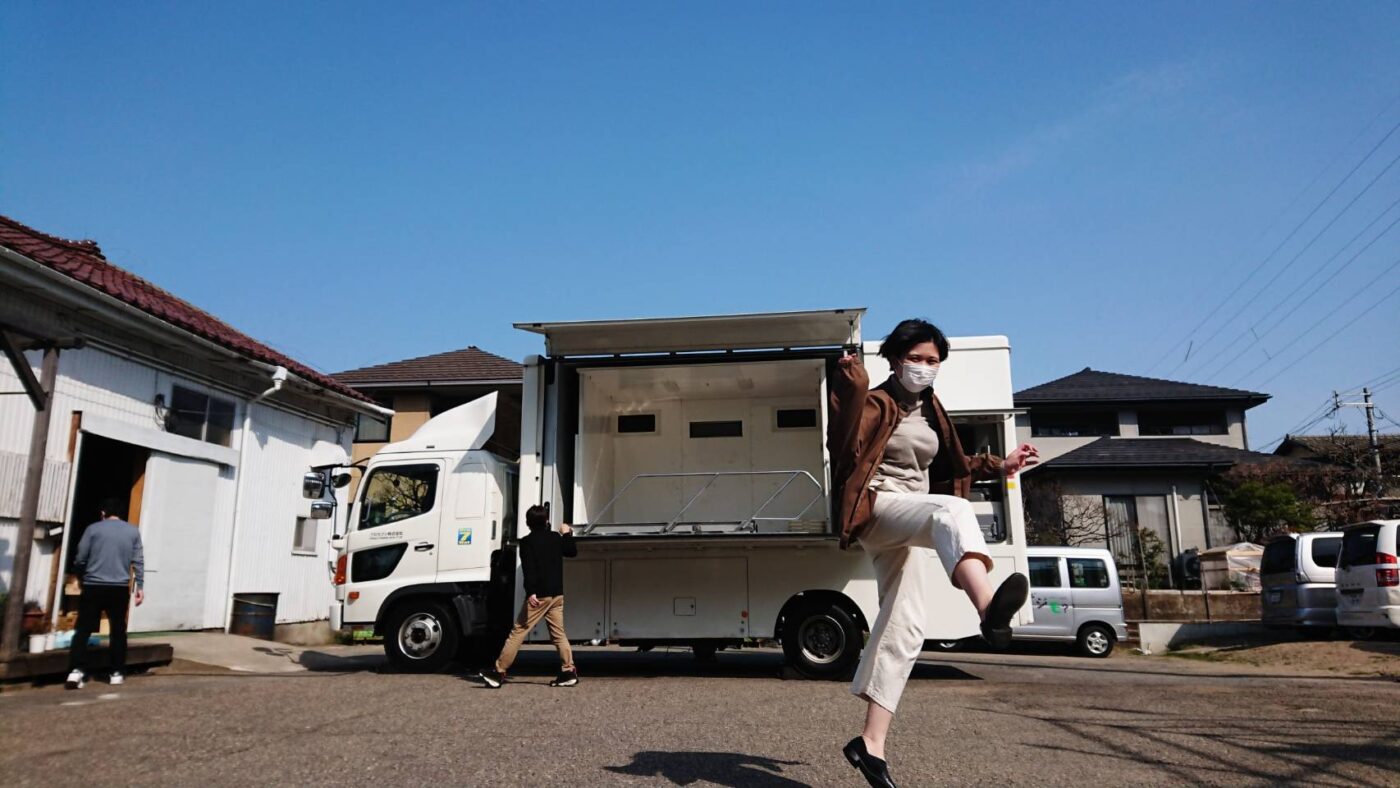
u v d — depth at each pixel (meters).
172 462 12.73
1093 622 15.24
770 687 8.50
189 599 13.05
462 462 10.45
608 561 9.73
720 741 5.34
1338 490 25.06
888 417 3.61
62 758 4.88
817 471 10.56
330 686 8.25
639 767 4.58
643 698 7.52
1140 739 5.54
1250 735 5.71
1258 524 24.28
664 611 9.59
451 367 25.00
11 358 8.30
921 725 6.04
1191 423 30.38
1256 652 13.41
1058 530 24.42
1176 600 19.02
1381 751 5.18
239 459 14.24
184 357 12.99
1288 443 31.67
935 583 9.30
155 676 9.43
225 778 4.41
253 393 14.62
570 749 5.08
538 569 8.49
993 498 9.81
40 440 8.41
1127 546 26.34
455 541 10.21
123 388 11.79
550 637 9.45
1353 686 8.88
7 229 11.59
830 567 9.50
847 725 6.00
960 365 9.88
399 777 4.41
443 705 6.94
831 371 9.66
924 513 3.34
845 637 9.34
